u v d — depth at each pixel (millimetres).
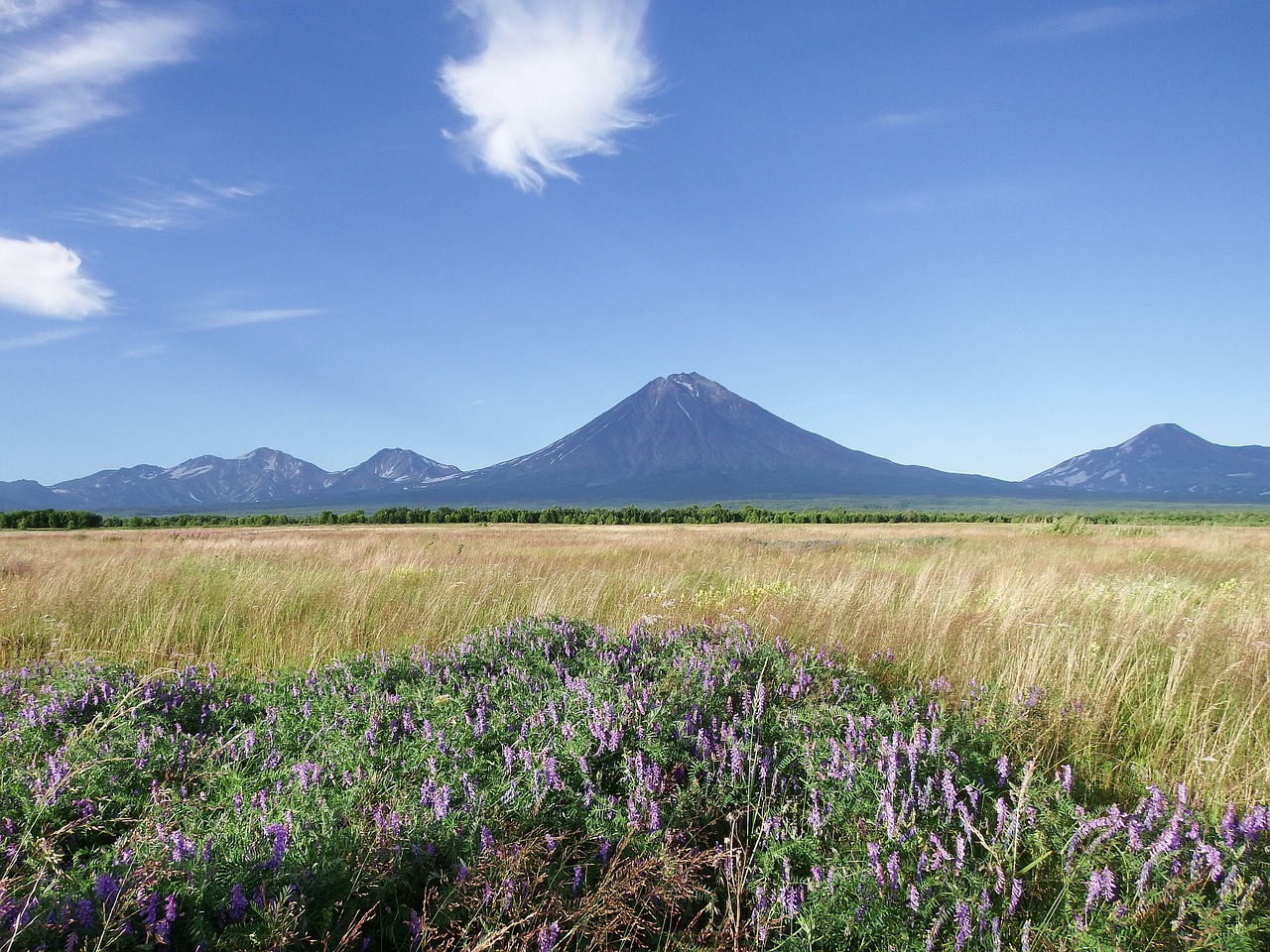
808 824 3248
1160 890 2721
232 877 2445
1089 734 4480
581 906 2588
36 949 2082
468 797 3131
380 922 2484
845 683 4980
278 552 17453
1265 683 5383
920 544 23984
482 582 10578
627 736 3729
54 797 3098
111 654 7223
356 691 4676
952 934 2598
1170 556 17656
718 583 12164
